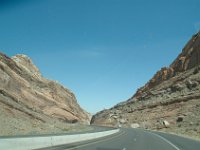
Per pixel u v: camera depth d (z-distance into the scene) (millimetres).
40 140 25609
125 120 117000
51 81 106500
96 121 152625
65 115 97250
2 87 63000
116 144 31094
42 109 86312
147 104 117062
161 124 87875
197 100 94062
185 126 75812
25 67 94000
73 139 35062
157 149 26172
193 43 127562
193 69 115188
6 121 46188
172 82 119625
